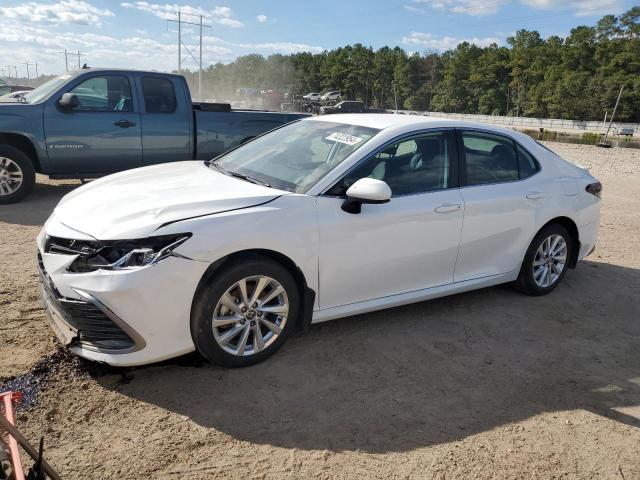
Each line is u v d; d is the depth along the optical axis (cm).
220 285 333
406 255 415
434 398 344
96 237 318
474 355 402
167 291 318
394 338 419
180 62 7919
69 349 334
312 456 285
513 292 533
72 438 286
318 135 450
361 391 345
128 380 339
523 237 488
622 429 326
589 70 10544
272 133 499
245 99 10181
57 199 834
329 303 390
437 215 424
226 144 891
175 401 321
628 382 380
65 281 316
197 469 270
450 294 457
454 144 452
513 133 503
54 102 776
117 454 276
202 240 326
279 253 355
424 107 12912
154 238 318
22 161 775
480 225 454
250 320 354
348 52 14588
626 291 558
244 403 324
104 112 804
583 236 540
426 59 13162
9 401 239
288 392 338
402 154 422
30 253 566
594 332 457
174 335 329
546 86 10325
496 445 304
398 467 281
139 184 395
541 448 304
